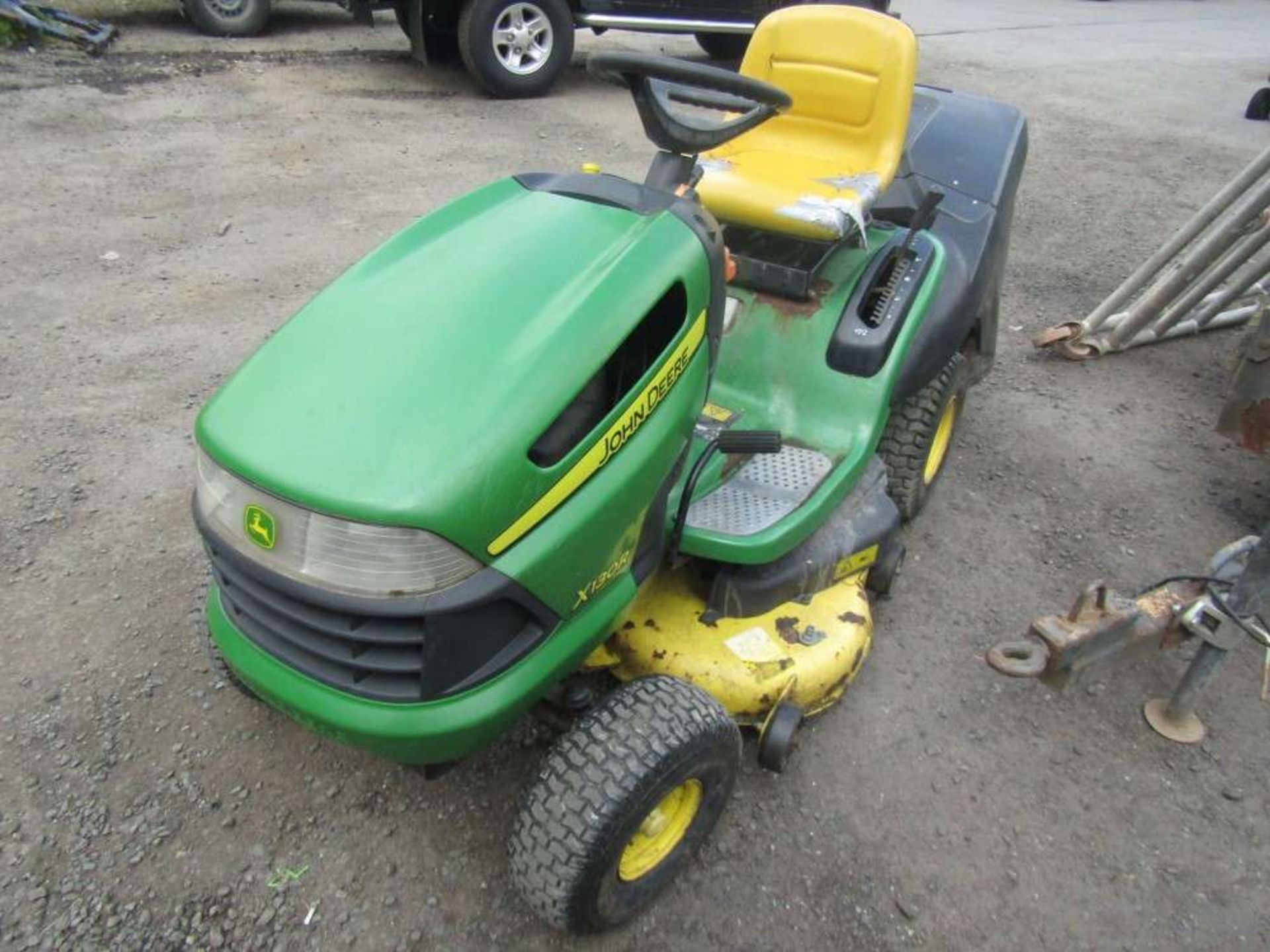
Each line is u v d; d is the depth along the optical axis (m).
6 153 5.82
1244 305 4.81
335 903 2.04
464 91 7.85
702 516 2.22
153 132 6.37
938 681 2.68
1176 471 3.63
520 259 1.81
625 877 1.90
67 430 3.45
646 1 7.93
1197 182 6.69
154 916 2.00
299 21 9.64
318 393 1.62
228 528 1.65
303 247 4.90
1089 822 2.31
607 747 1.75
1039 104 8.55
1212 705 2.67
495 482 1.54
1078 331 4.33
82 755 2.31
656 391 1.84
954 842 2.25
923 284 2.71
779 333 2.66
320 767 2.32
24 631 2.63
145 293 4.40
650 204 1.96
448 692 1.62
